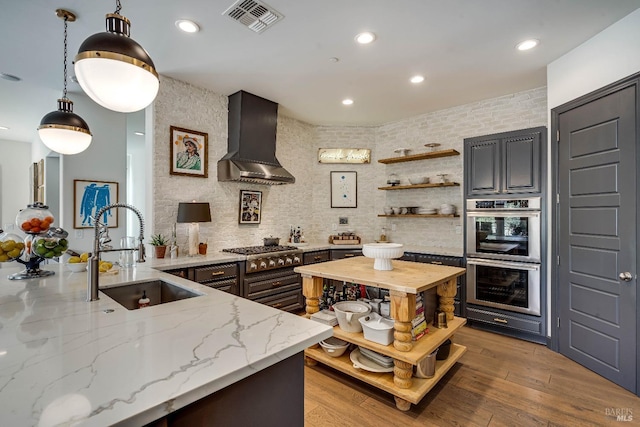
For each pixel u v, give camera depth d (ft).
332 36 8.70
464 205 12.67
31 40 8.81
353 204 17.30
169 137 11.45
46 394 2.52
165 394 2.55
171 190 11.55
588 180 8.80
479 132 13.76
